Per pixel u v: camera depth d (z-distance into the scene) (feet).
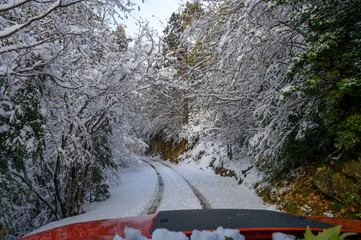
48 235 3.66
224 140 42.78
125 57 21.48
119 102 23.61
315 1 17.15
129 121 29.84
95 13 21.81
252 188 34.37
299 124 21.38
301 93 19.16
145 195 35.42
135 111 28.19
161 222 3.82
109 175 45.39
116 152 45.52
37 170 26.73
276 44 23.04
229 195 31.53
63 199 29.55
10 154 15.52
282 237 2.72
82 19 21.35
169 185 44.09
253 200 28.19
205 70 30.37
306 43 19.93
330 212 16.75
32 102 15.53
